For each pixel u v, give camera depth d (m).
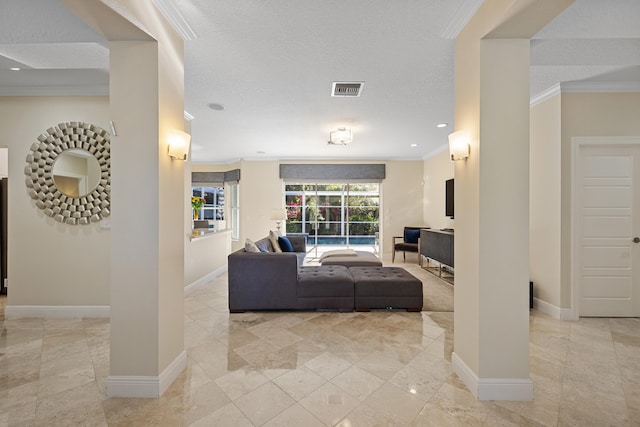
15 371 2.12
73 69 2.77
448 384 1.95
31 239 3.20
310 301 3.30
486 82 1.82
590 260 3.19
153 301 1.84
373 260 4.53
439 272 5.38
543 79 2.95
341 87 3.04
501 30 1.72
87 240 3.21
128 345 1.84
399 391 1.88
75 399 1.80
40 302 3.21
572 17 1.93
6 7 1.88
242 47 2.31
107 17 1.59
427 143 5.49
